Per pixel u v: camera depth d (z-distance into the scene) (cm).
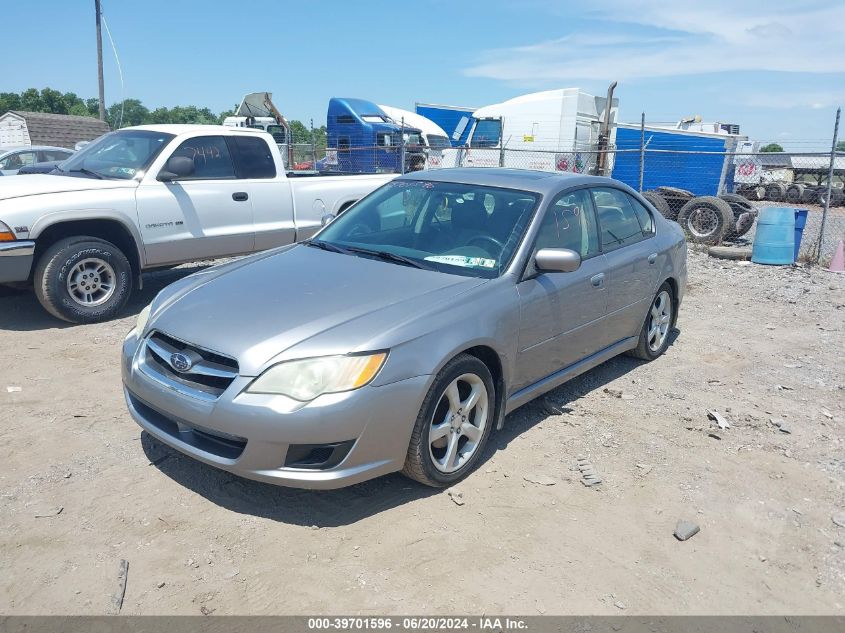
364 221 488
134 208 660
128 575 294
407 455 347
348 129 2128
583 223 485
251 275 408
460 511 351
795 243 1152
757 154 1192
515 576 304
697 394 530
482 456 412
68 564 299
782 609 295
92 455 393
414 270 410
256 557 309
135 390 359
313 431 313
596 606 289
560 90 2114
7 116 2889
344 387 317
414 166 2050
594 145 2119
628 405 502
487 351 387
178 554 309
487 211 452
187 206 701
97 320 649
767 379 571
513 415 475
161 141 709
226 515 339
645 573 312
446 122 2544
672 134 1942
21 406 457
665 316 606
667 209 1432
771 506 373
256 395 315
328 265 420
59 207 610
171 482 367
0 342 588
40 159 1426
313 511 345
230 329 340
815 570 322
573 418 474
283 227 789
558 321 440
